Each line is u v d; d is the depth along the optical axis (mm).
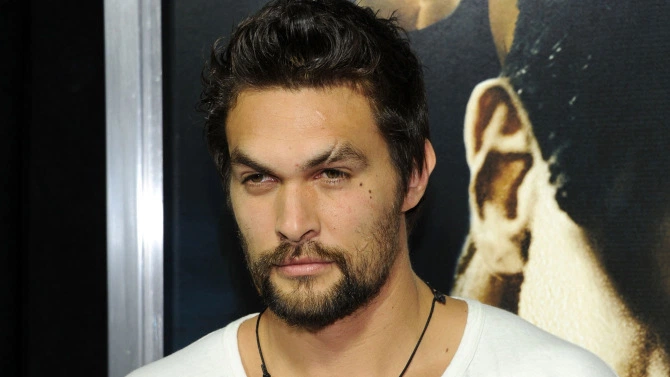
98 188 1547
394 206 1071
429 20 1493
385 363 1107
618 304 1444
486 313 1161
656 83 1428
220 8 1540
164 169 1541
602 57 1443
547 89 1460
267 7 1086
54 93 1552
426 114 1188
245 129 1019
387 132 1062
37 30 1554
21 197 1563
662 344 1433
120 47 1533
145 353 1529
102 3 1542
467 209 1486
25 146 1560
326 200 1004
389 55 1089
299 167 989
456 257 1489
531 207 1468
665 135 1427
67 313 1548
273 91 1011
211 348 1203
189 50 1544
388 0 1503
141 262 1530
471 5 1481
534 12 1462
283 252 1000
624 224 1441
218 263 1552
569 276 1458
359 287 1017
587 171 1450
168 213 1543
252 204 1030
